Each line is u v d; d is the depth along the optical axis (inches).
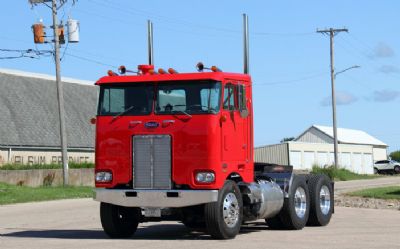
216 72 569.3
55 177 1696.6
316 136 4252.0
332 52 2628.0
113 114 582.6
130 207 601.6
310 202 698.2
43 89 2373.3
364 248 505.7
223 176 565.6
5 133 2001.7
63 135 1594.5
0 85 2223.2
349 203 1070.4
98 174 583.5
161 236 618.5
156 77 573.9
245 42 621.6
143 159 570.3
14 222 801.6
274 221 669.9
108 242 559.8
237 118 589.3
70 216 885.8
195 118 560.7
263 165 671.8
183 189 561.0
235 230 577.3
